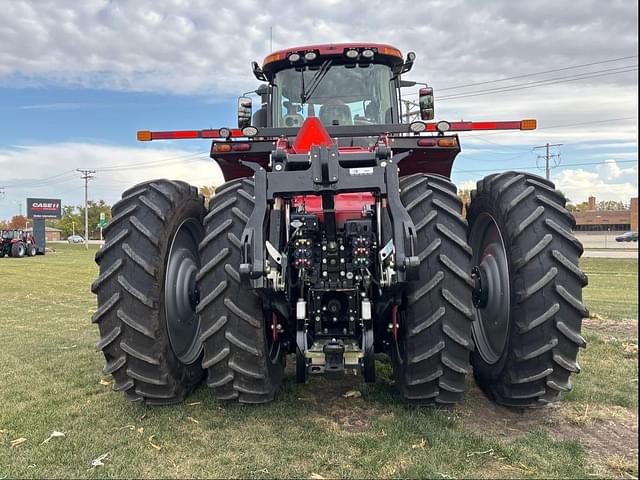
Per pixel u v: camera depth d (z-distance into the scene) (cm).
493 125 411
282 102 482
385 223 305
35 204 5631
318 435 311
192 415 344
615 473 263
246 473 268
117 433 320
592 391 383
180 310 366
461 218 318
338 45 464
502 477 259
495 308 352
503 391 337
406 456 281
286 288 311
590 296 1007
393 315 328
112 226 341
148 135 434
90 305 939
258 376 323
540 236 312
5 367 484
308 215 313
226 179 500
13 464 281
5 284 1366
